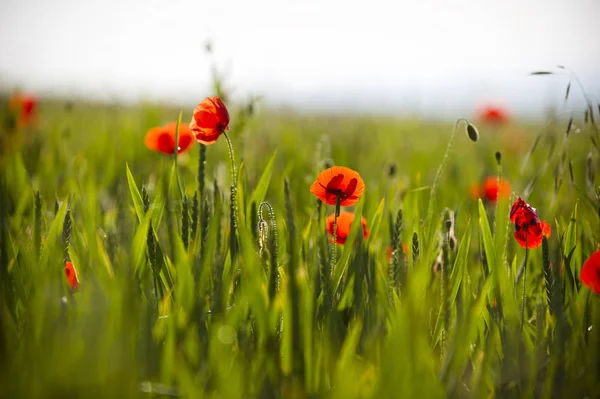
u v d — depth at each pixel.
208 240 0.91
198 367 0.83
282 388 0.80
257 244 1.01
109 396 0.76
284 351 0.82
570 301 0.92
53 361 0.76
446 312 0.89
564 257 0.97
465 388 0.85
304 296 0.85
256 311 0.84
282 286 0.89
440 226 1.09
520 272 0.99
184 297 0.86
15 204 1.22
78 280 0.96
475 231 1.28
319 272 0.92
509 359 0.87
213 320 0.86
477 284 1.00
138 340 0.81
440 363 0.87
